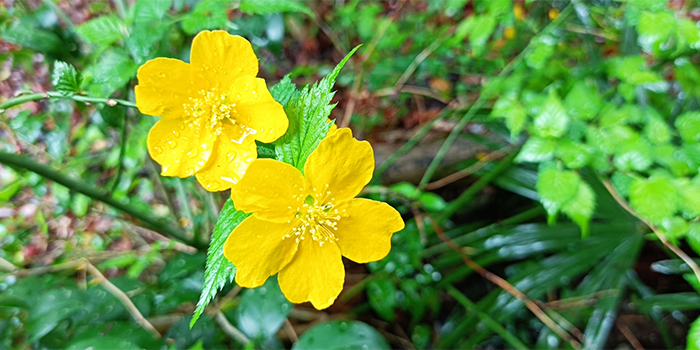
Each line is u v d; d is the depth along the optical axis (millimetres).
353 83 274
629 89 179
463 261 231
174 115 107
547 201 159
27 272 189
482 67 269
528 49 213
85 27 136
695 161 152
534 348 215
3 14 184
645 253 241
